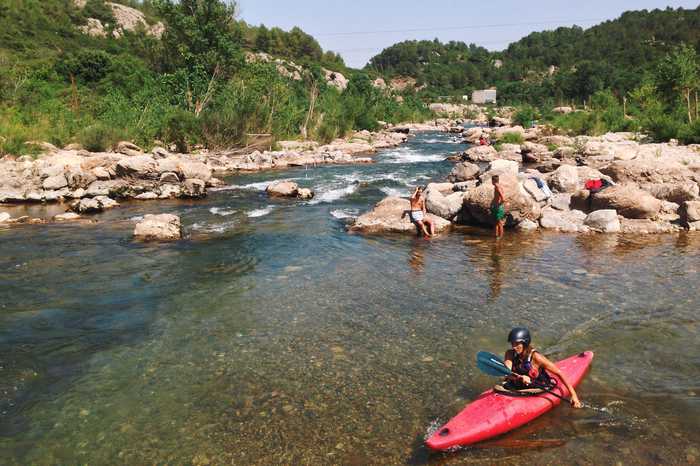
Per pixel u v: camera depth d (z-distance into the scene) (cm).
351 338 771
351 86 7438
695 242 1276
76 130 3222
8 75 3812
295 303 920
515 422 544
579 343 741
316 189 2223
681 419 554
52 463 509
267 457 508
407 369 676
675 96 3853
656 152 2502
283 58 13138
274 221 1620
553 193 1747
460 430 522
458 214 1590
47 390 647
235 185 2397
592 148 2814
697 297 902
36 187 2116
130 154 2958
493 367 577
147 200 2050
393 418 569
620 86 10275
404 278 1052
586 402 590
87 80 5784
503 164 1873
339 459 503
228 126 3584
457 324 816
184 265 1162
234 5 5009
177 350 745
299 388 634
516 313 855
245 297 955
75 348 760
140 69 5541
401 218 1519
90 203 1841
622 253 1193
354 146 3962
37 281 1059
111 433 555
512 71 19200
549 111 7225
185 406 602
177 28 4938
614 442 518
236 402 607
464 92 17200
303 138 4394
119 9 12194
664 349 716
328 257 1213
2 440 547
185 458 510
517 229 1484
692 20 18138
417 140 5241
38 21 9550
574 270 1075
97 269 1137
